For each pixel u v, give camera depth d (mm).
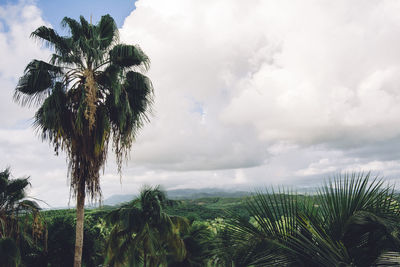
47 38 7152
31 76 6938
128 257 8945
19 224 6895
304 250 2135
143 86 8156
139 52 7863
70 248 9203
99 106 7453
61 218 9758
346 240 2189
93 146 7141
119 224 9133
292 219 2363
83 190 7191
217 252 2564
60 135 6934
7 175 6996
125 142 7859
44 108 6637
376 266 2020
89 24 7891
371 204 2230
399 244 1888
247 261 2381
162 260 8930
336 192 2324
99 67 7688
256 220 2463
